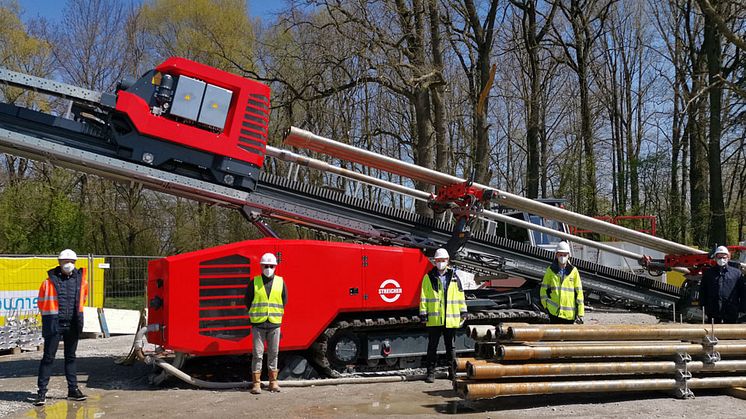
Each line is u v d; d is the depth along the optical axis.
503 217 9.38
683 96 22.73
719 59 22.64
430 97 19.33
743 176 31.88
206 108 7.49
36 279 13.47
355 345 8.52
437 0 18.52
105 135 7.38
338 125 24.12
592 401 7.27
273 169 24.30
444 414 6.68
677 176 31.55
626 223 25.67
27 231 25.72
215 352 7.80
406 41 17.95
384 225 8.91
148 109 7.32
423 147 18.45
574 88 31.91
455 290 8.41
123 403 7.27
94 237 27.62
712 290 9.08
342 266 8.31
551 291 8.74
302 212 8.38
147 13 26.70
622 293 10.09
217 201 8.03
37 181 26.17
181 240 27.22
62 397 7.62
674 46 29.17
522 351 6.85
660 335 7.43
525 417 6.53
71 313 7.40
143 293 15.86
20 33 25.80
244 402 7.25
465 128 30.14
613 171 33.47
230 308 7.90
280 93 21.81
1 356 11.59
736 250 17.02
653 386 7.33
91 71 28.38
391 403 7.20
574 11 26.80
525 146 34.56
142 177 7.42
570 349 7.03
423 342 8.91
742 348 7.61
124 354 11.00
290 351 8.48
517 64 31.59
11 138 7.00
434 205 9.38
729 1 17.14
